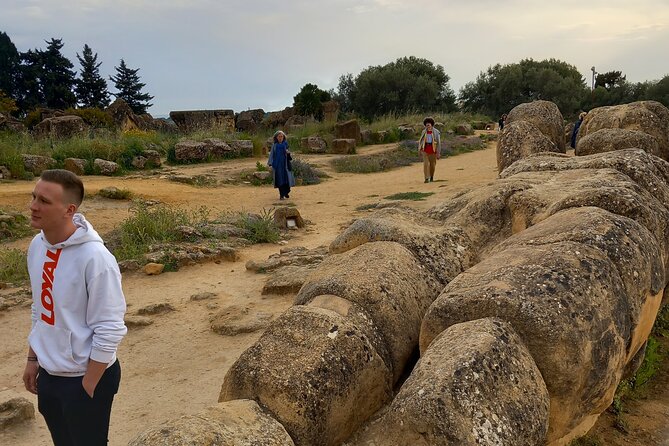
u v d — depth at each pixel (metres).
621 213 4.32
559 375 3.00
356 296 3.64
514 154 9.46
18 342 5.78
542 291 3.13
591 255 3.43
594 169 5.62
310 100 35.22
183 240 9.02
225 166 18.14
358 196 14.00
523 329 3.04
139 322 5.93
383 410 3.27
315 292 3.79
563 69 51.75
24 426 4.23
